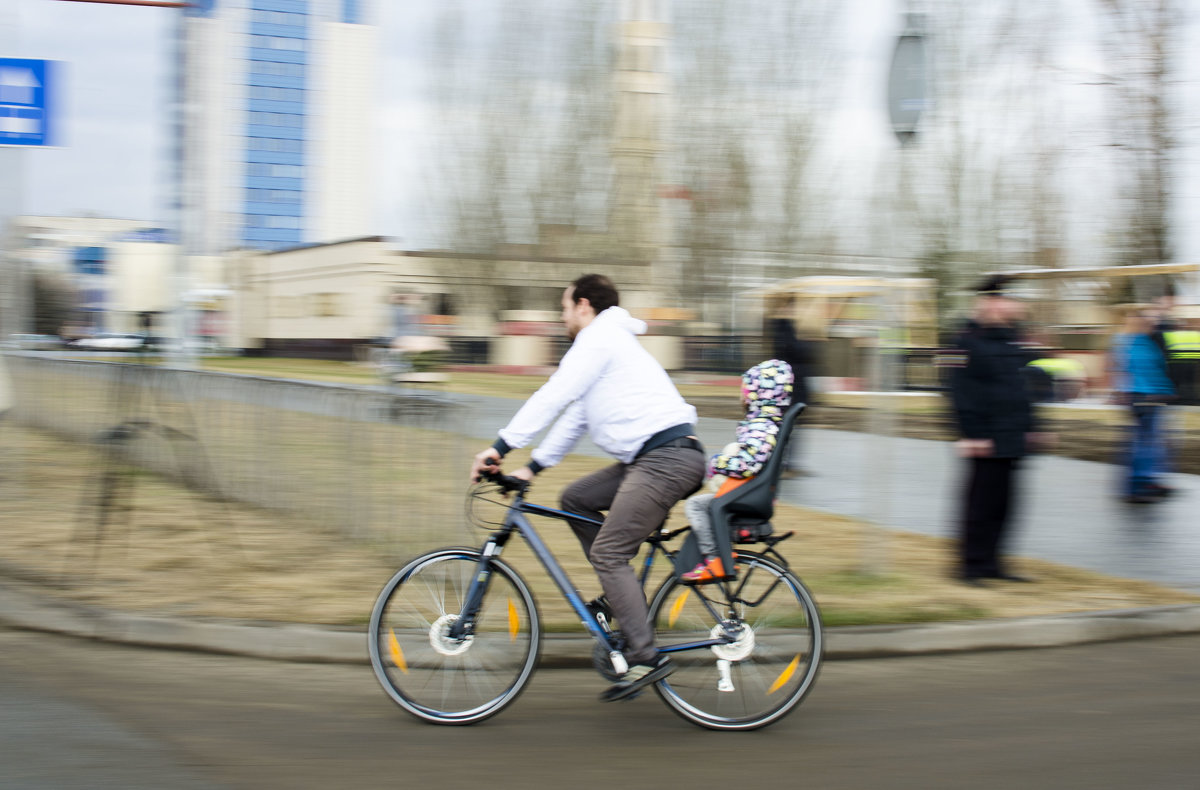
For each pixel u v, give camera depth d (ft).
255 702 15.46
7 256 30.78
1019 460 22.66
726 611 15.07
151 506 28.50
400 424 23.09
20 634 18.70
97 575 21.66
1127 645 19.38
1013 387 22.34
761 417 15.55
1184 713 15.52
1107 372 68.39
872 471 23.63
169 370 30.45
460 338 107.55
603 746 14.08
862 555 23.72
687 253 93.20
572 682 16.88
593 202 101.71
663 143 97.14
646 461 14.85
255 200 321.32
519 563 22.27
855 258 91.04
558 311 106.93
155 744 13.65
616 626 15.37
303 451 26.27
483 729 14.69
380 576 21.94
